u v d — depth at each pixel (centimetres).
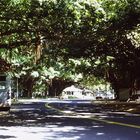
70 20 2422
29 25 2589
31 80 9731
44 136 1650
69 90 13662
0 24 2667
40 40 3014
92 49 3588
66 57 3947
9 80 3453
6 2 2245
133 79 5425
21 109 3956
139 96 5669
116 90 6825
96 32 2745
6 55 3397
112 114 3130
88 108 4306
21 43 3023
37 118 2655
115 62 4359
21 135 1689
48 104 5538
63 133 1755
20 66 4553
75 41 3189
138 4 2695
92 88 13438
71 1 2195
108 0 2477
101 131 1822
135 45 3691
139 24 3070
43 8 2273
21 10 2358
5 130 1888
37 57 3656
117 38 3450
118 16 2692
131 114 3136
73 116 2861
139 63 4141
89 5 2212
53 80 11250
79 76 10012
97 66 5447
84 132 1788
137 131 1819
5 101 3428
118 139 1549
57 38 2872
